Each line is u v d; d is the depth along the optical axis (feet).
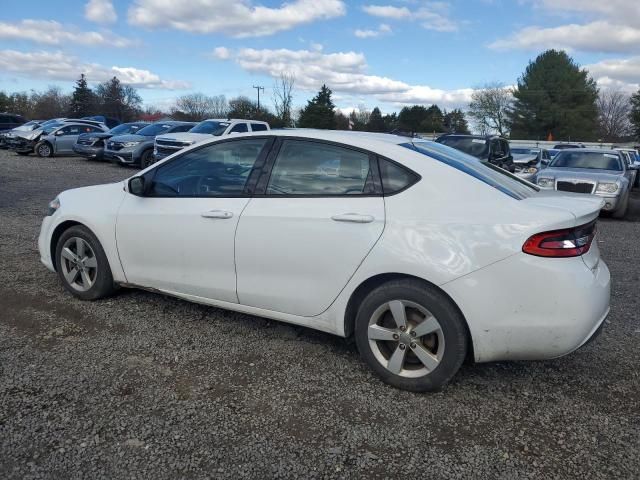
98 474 8.27
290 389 10.98
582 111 229.86
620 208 37.88
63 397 10.31
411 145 11.90
